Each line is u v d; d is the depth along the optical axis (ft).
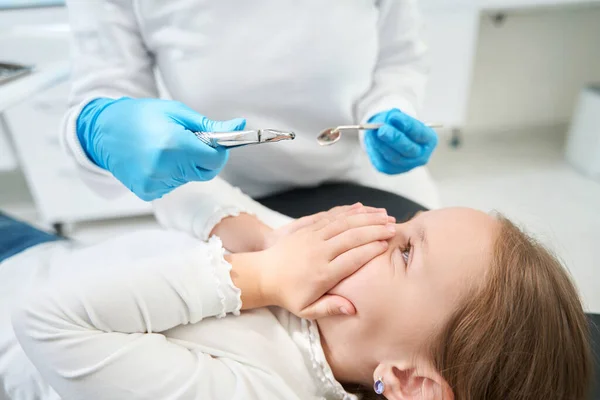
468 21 6.06
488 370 1.69
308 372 1.91
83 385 1.63
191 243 2.21
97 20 2.40
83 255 2.35
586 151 6.97
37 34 4.61
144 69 2.66
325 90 2.67
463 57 6.32
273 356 1.86
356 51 2.65
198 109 2.66
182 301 1.76
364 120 2.77
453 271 1.77
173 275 1.76
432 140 2.58
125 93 2.48
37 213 6.39
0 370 2.03
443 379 1.73
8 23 5.07
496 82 7.84
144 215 6.30
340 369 1.95
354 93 2.85
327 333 1.91
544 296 1.74
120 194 2.55
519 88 7.93
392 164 2.57
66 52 4.74
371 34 2.72
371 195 2.99
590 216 5.96
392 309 1.78
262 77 2.53
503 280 1.75
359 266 1.83
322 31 2.48
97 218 6.15
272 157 2.82
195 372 1.69
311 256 1.86
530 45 7.55
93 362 1.63
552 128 8.31
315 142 2.88
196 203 2.29
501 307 1.71
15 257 2.49
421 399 1.77
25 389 2.03
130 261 1.95
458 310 1.73
